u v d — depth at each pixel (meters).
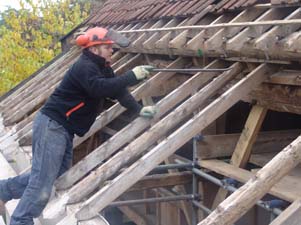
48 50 14.28
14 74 13.72
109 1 10.21
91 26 9.73
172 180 5.89
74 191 3.65
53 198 3.78
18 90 9.39
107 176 3.72
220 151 5.76
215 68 4.98
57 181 3.84
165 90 6.14
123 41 3.51
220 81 4.53
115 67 6.86
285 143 6.05
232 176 5.01
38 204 3.54
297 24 3.79
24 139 5.88
